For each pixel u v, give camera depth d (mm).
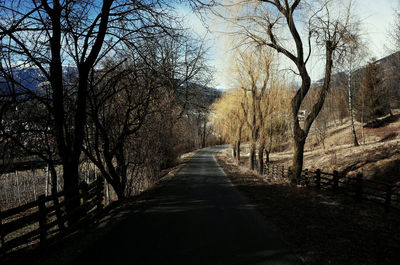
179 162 29188
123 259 4207
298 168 12258
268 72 16234
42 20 5957
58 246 4836
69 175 6211
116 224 6266
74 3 6723
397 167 12820
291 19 10812
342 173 15039
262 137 17812
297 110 12078
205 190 11297
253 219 6574
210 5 6934
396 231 5430
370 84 31781
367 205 7953
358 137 30016
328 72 10930
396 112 34906
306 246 4719
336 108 38438
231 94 21844
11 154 6582
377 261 4059
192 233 5512
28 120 6832
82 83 6473
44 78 7137
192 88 21797
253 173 18094
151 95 11398
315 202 8383
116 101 10297
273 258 4207
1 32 5125
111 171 9211
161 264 4012
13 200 17266
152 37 7906
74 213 5789
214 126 33750
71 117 7832
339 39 10352
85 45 6758
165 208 7930
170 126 15227
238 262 4070
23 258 4008
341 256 4258
